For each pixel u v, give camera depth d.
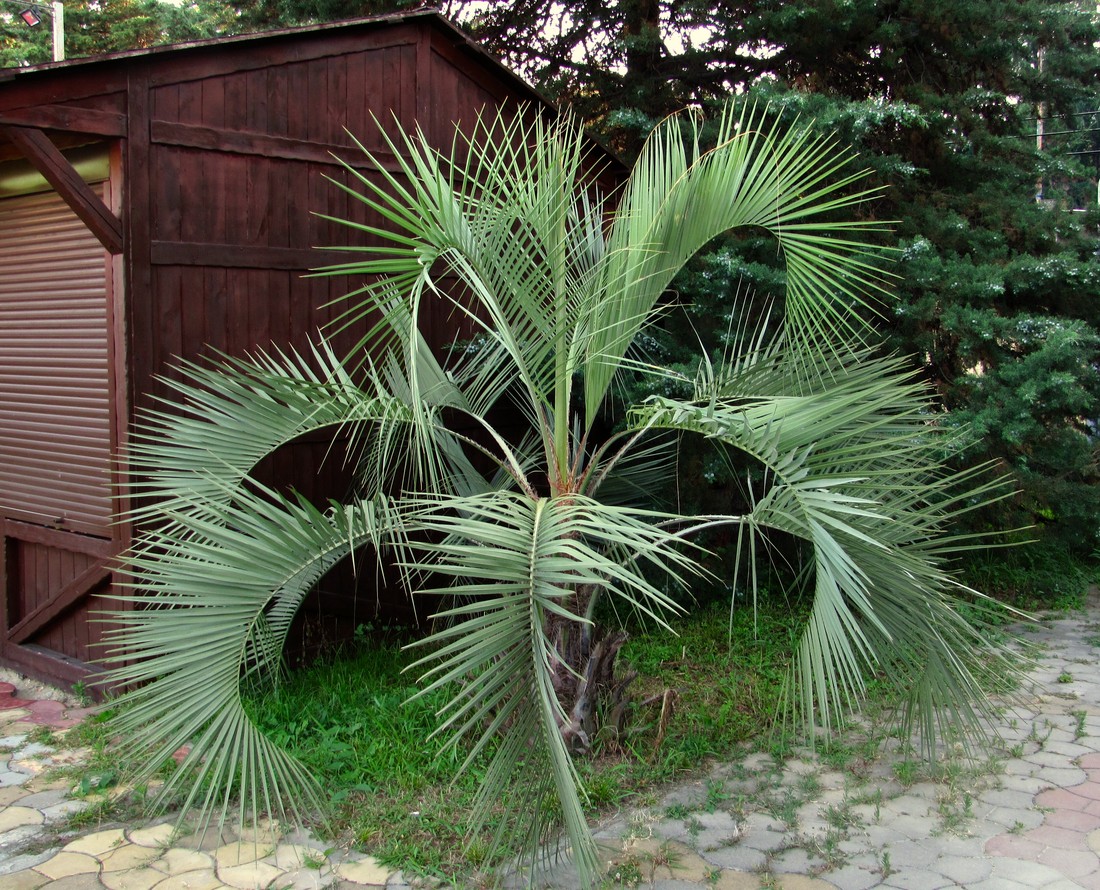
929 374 6.54
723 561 6.21
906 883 2.93
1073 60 7.72
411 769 3.65
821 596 2.93
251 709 4.05
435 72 5.49
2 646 5.09
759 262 5.94
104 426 4.49
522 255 3.45
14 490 5.07
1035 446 6.22
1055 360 5.70
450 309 5.66
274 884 2.90
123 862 3.03
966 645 3.28
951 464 5.91
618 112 6.42
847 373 3.69
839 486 3.15
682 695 4.60
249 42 4.57
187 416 4.42
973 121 6.94
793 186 3.64
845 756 3.91
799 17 6.67
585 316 3.56
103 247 4.36
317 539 3.14
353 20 4.97
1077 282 6.13
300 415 3.68
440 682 2.25
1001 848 3.16
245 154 4.62
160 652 2.94
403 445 4.84
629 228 3.64
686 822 3.33
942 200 6.74
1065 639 5.72
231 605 3.02
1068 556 7.34
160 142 4.29
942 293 6.02
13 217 4.97
